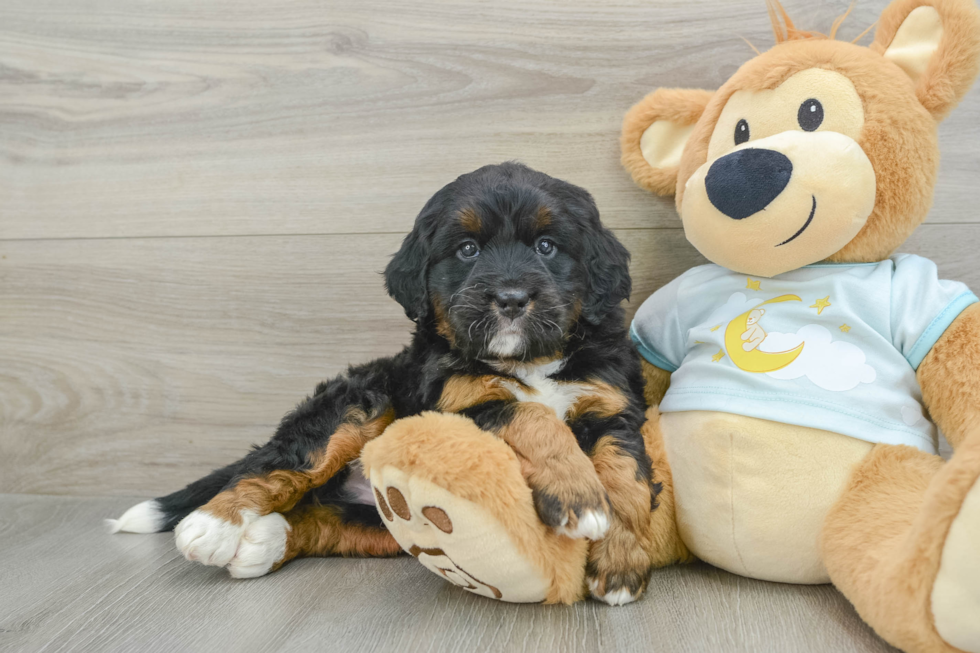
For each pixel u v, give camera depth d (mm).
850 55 579
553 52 757
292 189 795
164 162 809
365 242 789
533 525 521
